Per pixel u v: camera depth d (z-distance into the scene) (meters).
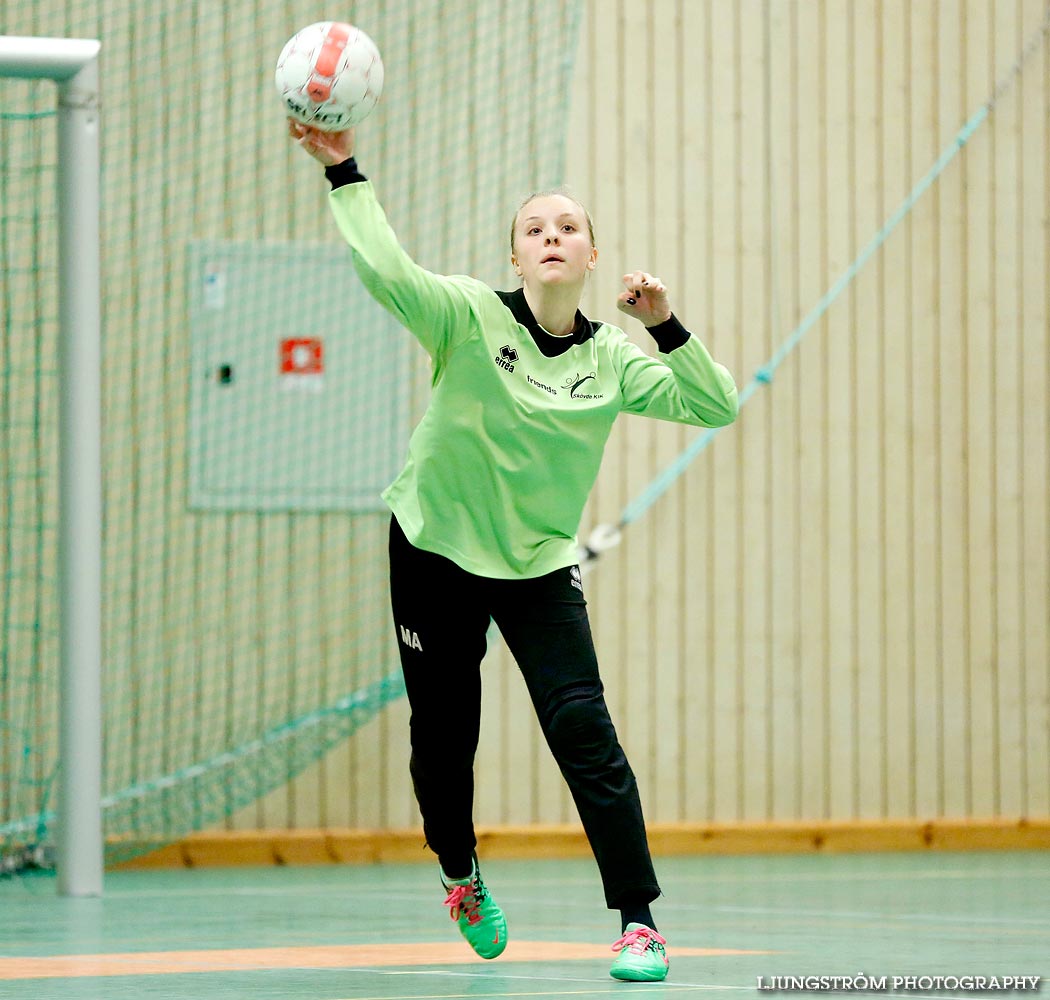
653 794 22.30
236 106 21.34
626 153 22.48
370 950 10.57
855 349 23.19
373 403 21.59
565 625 8.67
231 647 21.08
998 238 23.64
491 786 21.78
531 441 8.61
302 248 21.45
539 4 22.09
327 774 21.34
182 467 21.05
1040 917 13.48
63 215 16.20
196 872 19.73
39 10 20.64
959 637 23.38
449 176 21.81
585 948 10.77
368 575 21.50
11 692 20.14
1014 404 23.64
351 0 21.66
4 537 20.28
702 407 9.06
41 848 19.39
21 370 20.45
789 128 23.03
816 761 22.84
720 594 22.64
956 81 23.58
